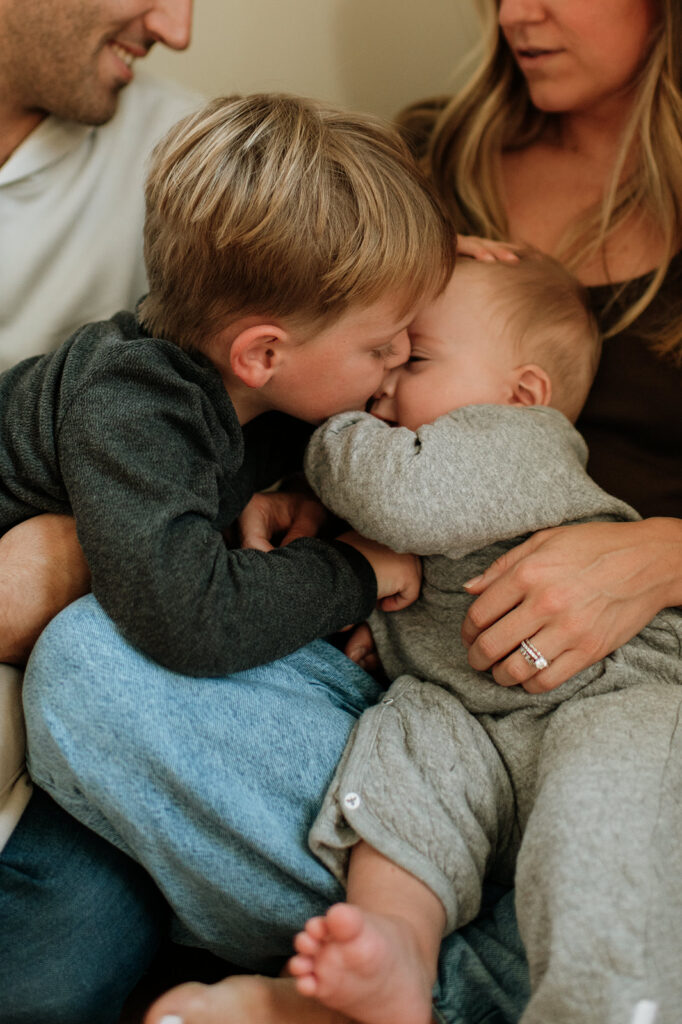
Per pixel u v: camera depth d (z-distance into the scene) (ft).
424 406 3.53
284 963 2.89
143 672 2.66
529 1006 2.32
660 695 2.83
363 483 3.03
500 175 4.45
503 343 3.55
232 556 2.85
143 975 3.27
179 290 3.02
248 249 2.85
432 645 3.31
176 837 2.68
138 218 4.25
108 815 2.74
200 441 2.89
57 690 2.62
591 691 2.98
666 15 3.73
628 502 3.71
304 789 2.82
